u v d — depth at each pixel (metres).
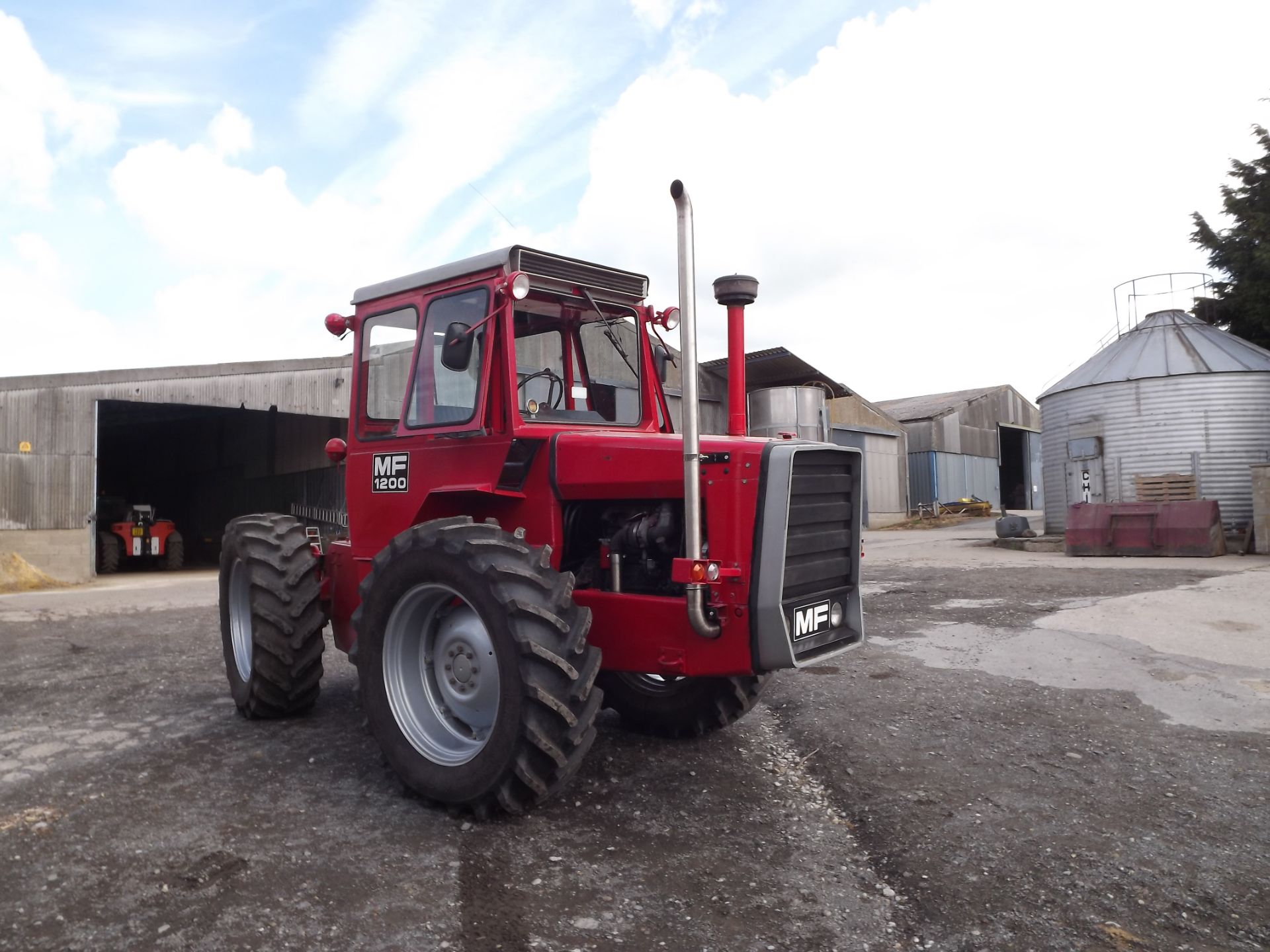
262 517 4.98
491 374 3.77
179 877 2.82
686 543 3.19
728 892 2.68
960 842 3.02
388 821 3.30
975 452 37.47
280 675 4.62
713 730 4.38
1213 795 3.46
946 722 4.54
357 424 4.52
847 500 3.77
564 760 3.15
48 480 15.09
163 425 25.83
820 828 3.20
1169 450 15.45
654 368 4.46
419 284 4.13
